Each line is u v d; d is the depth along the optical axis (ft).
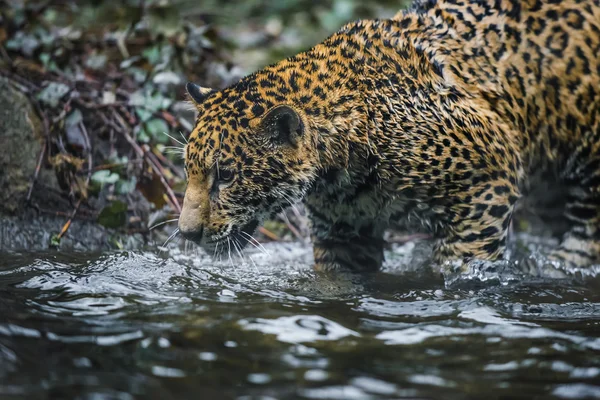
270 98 33.65
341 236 37.42
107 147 44.78
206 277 33.91
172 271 34.19
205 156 32.91
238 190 33.45
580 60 36.88
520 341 26.96
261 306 29.76
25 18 50.62
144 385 22.53
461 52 35.94
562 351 26.14
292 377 23.44
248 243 37.55
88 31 53.78
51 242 39.58
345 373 23.89
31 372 22.90
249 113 33.17
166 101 45.01
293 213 45.75
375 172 34.04
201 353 24.90
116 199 43.09
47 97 43.55
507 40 36.60
